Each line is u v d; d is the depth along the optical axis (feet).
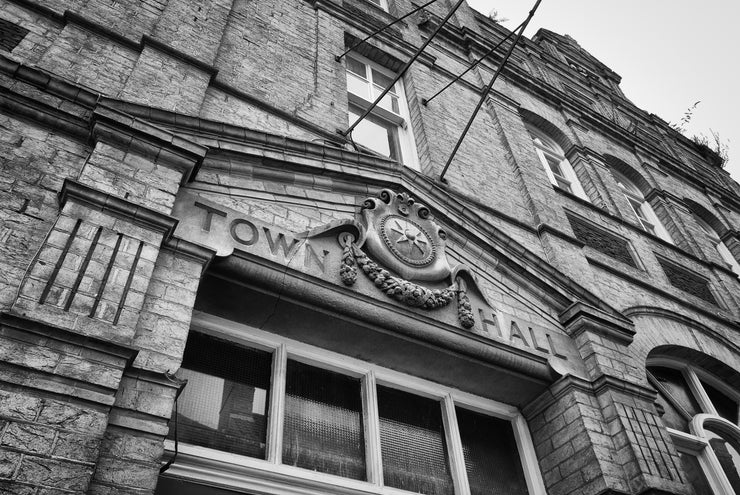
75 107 15.26
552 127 41.16
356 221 18.88
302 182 18.69
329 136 22.90
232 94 21.22
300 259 16.57
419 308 18.12
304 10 30.04
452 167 27.91
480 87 36.42
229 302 15.56
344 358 17.58
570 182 38.81
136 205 13.42
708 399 27.78
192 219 15.29
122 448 10.68
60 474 9.43
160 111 16.15
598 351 21.15
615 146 45.47
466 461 18.49
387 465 16.57
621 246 32.86
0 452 9.23
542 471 19.44
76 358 10.78
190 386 14.60
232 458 13.61
